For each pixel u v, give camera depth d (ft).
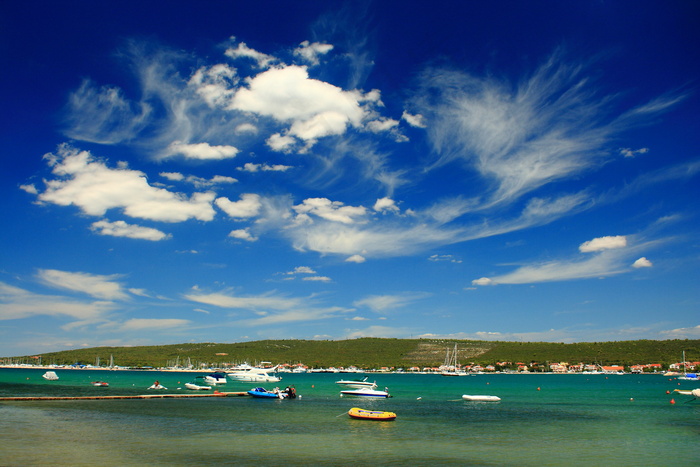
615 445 154.10
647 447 151.02
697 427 195.83
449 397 359.87
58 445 139.95
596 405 295.28
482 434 173.58
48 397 270.46
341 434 168.76
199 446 143.13
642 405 296.51
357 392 355.77
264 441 152.97
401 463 126.52
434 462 128.26
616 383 633.61
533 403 309.01
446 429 184.85
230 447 142.51
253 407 255.50
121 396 287.48
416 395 382.83
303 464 123.54
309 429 179.52
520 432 179.32
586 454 140.05
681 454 140.87
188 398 302.04
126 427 176.45
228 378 581.94
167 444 144.97
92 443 143.95
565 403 309.63
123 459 124.16
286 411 237.45
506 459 132.67
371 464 125.08
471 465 125.49
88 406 243.40
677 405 296.71
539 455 138.10
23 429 167.22
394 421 207.00
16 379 561.43
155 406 248.93
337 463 125.39
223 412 228.22
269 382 563.07
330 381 630.33
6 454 127.03
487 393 418.10
